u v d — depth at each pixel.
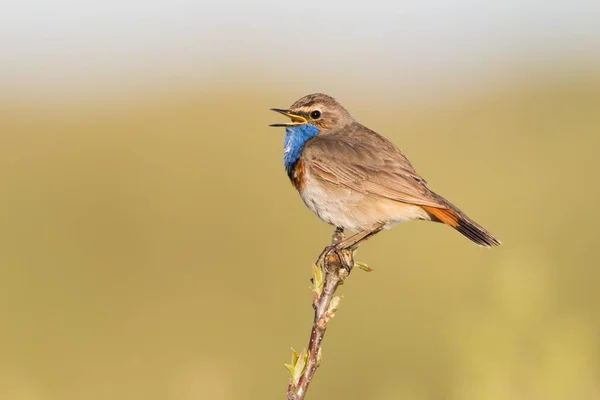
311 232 27.73
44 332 21.98
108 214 28.88
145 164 32.22
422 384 19.22
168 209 29.17
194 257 26.19
